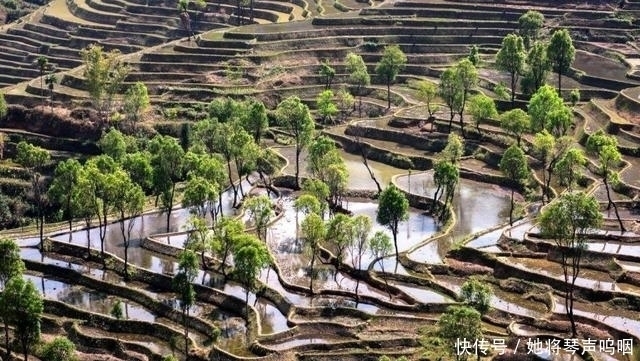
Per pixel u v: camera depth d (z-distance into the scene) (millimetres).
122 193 176625
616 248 173500
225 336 148375
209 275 171000
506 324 147250
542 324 145125
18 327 134875
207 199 188875
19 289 135000
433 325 145500
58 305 158125
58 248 185625
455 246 177250
